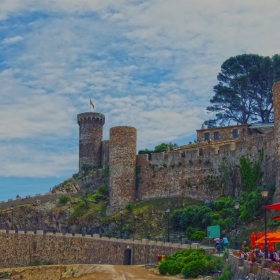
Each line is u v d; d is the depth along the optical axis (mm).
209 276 52594
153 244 73750
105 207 105125
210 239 74250
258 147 85812
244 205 77188
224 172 92188
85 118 135250
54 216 106188
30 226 108188
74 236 88062
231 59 132875
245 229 72438
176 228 87688
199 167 97062
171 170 101125
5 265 93625
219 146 94625
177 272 58094
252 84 128375
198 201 95438
